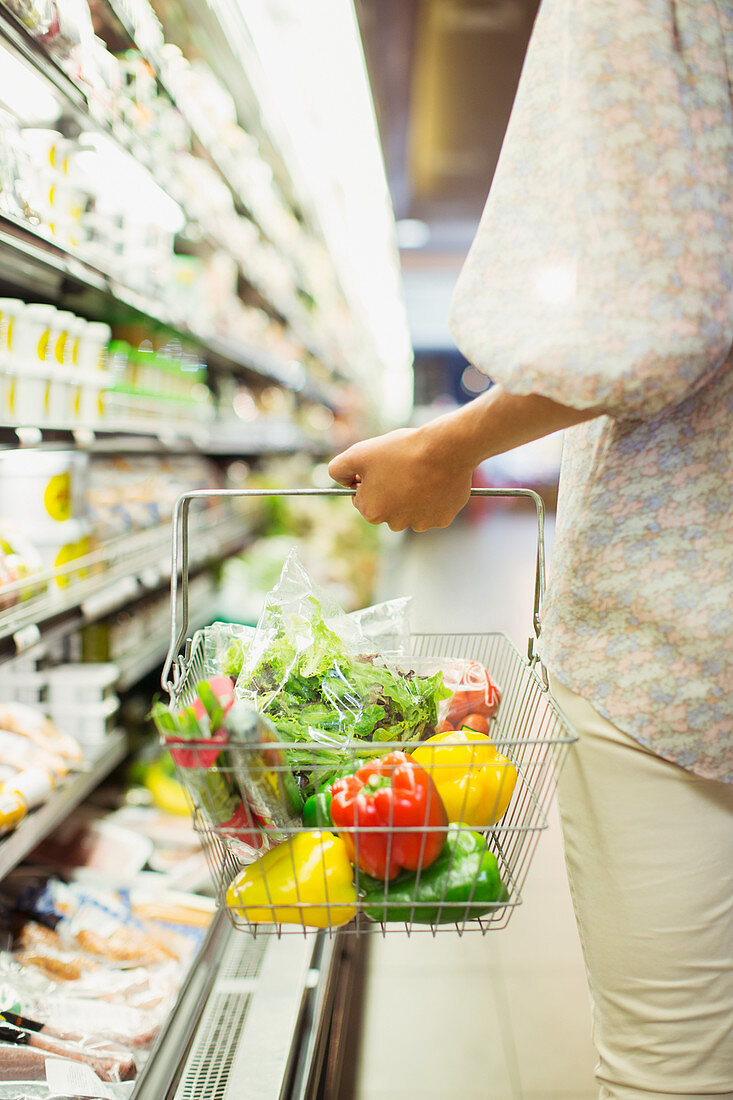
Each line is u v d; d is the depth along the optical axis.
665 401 0.76
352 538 5.32
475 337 0.83
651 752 0.89
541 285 0.81
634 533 0.88
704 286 0.75
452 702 1.03
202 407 3.50
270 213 4.21
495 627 5.42
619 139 0.77
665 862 0.91
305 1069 1.27
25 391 1.78
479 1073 1.57
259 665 0.98
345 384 10.57
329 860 0.82
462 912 0.81
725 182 0.79
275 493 0.99
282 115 3.67
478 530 12.15
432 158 8.78
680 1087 0.95
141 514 2.70
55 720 2.13
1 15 1.32
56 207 1.82
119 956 1.61
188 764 0.77
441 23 5.52
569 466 0.97
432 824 0.79
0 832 1.51
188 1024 1.34
